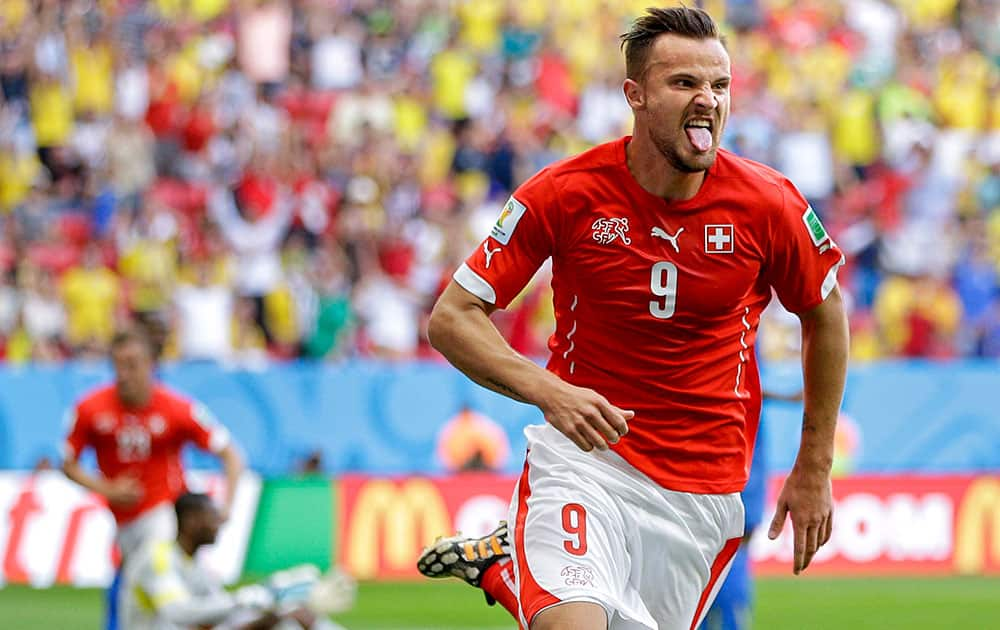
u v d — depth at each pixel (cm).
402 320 4978
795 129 6116
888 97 6300
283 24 6138
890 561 4312
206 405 4116
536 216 1488
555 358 1557
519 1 6444
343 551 4059
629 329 1500
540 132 5916
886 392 4425
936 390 4444
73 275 5028
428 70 6172
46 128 5759
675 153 1438
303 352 4872
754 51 6481
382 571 4078
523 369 1451
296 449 4156
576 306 1520
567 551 1475
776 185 1497
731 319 1518
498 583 1609
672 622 1573
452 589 3931
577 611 1433
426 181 5691
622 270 1482
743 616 2248
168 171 5606
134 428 2877
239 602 2384
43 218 5328
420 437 4228
